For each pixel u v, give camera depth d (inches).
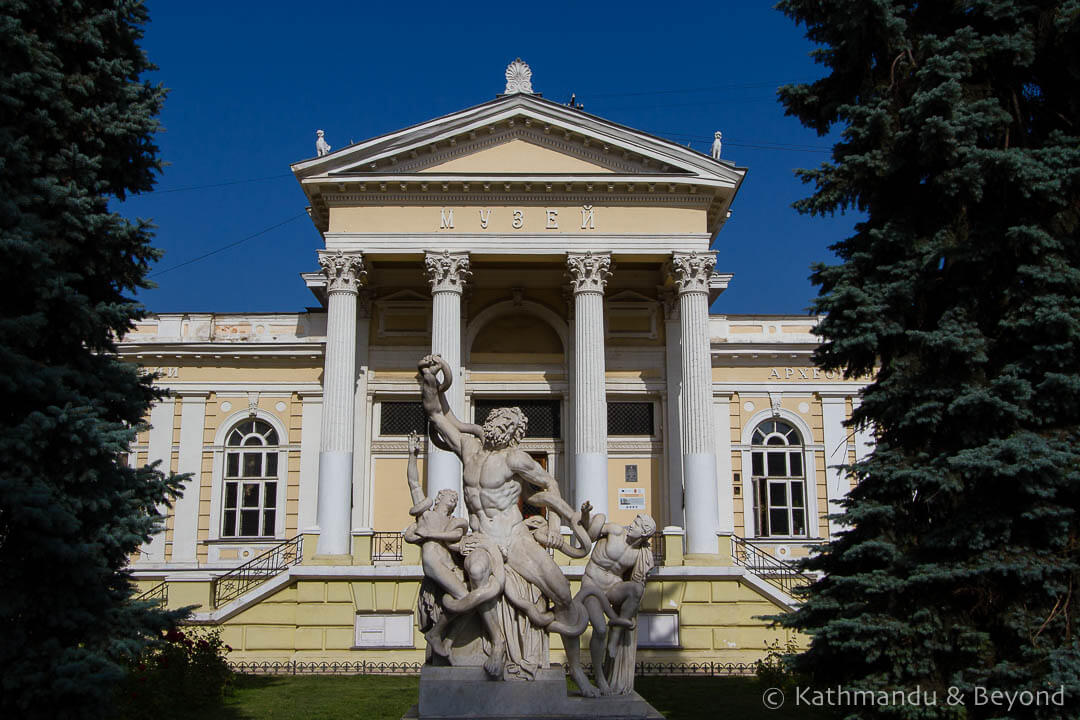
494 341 1112.8
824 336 475.8
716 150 1026.7
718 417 1144.2
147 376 480.4
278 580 775.7
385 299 1094.4
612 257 977.5
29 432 378.3
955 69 446.6
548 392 1087.0
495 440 315.6
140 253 464.4
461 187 969.5
